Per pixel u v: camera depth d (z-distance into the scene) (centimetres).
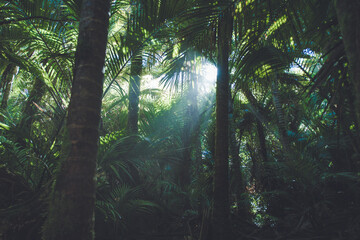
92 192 155
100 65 176
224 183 306
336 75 233
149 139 344
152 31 300
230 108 572
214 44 301
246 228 351
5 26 323
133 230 337
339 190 370
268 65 333
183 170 441
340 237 240
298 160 332
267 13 278
